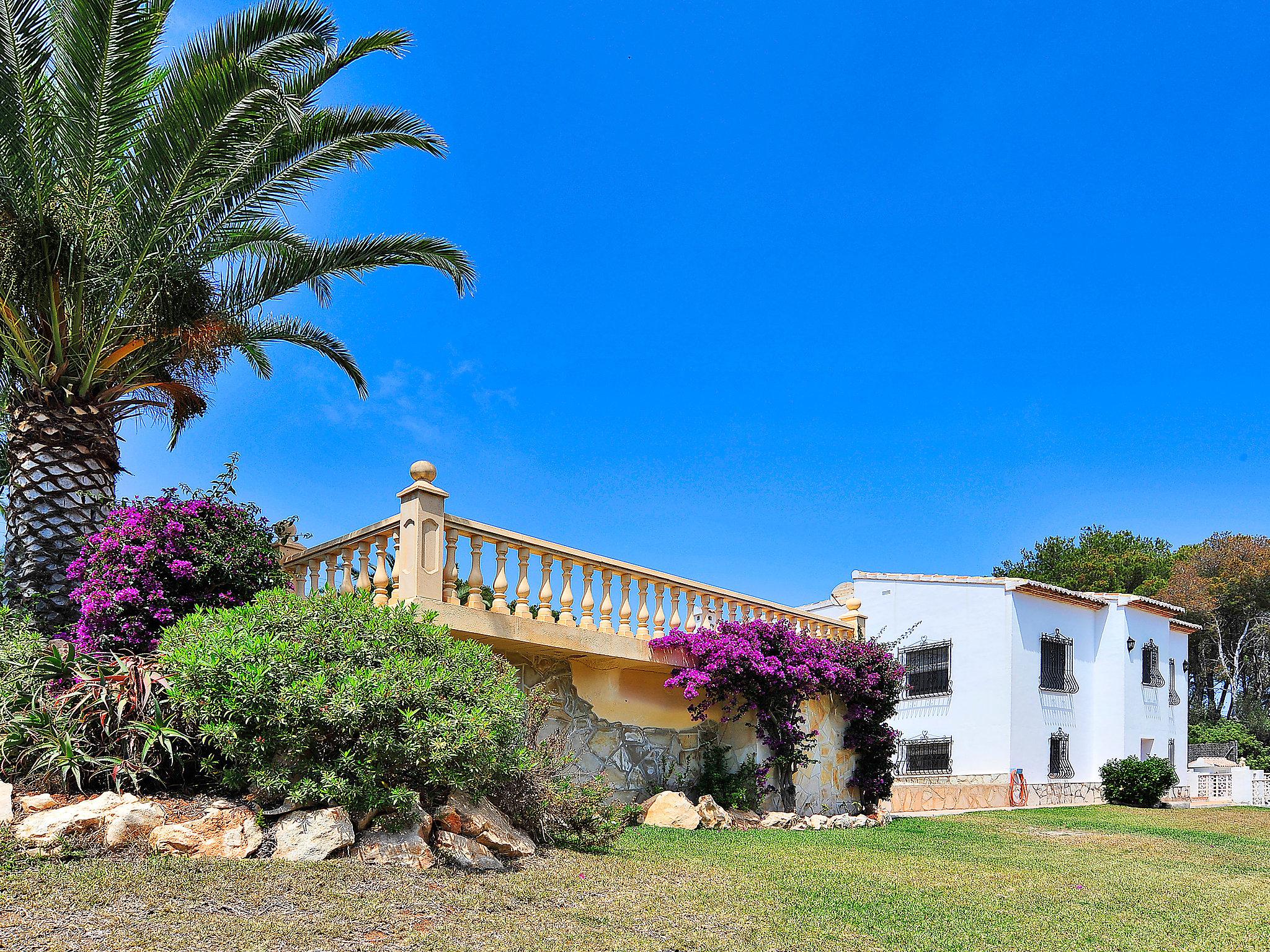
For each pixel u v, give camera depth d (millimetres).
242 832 6992
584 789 9969
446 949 5594
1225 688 50625
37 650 8375
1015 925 7590
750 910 7348
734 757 15172
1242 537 48219
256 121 10672
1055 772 27703
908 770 28078
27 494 10453
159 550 9773
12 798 6883
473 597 11438
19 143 10203
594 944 5988
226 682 7277
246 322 12438
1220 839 16344
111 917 5461
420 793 7871
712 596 15273
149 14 10211
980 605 27578
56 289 10523
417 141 11766
